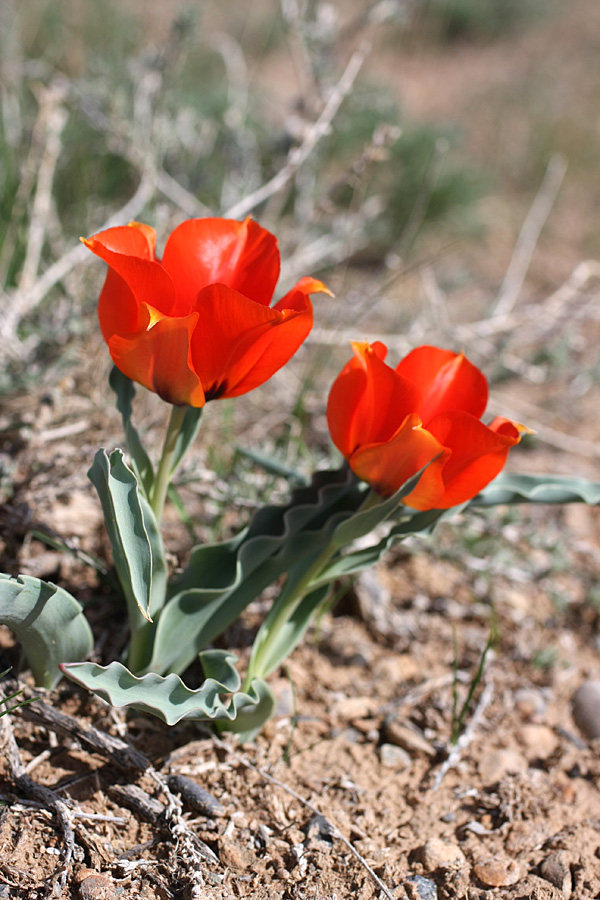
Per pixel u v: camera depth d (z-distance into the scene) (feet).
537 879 1.94
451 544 2.47
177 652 1.95
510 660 2.31
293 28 2.89
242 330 1.71
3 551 2.16
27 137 3.08
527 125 5.90
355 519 1.85
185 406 1.84
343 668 2.23
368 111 4.26
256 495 2.33
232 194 3.14
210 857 1.91
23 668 2.03
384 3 2.89
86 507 2.22
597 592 2.42
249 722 2.01
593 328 3.87
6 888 1.82
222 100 4.10
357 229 3.36
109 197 3.51
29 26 4.18
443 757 2.11
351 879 1.91
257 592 1.97
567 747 2.16
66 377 2.32
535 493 1.98
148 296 1.72
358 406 1.81
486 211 4.88
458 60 7.09
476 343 3.14
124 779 1.96
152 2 5.24
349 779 2.05
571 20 7.95
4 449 2.28
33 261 2.57
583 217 4.99
